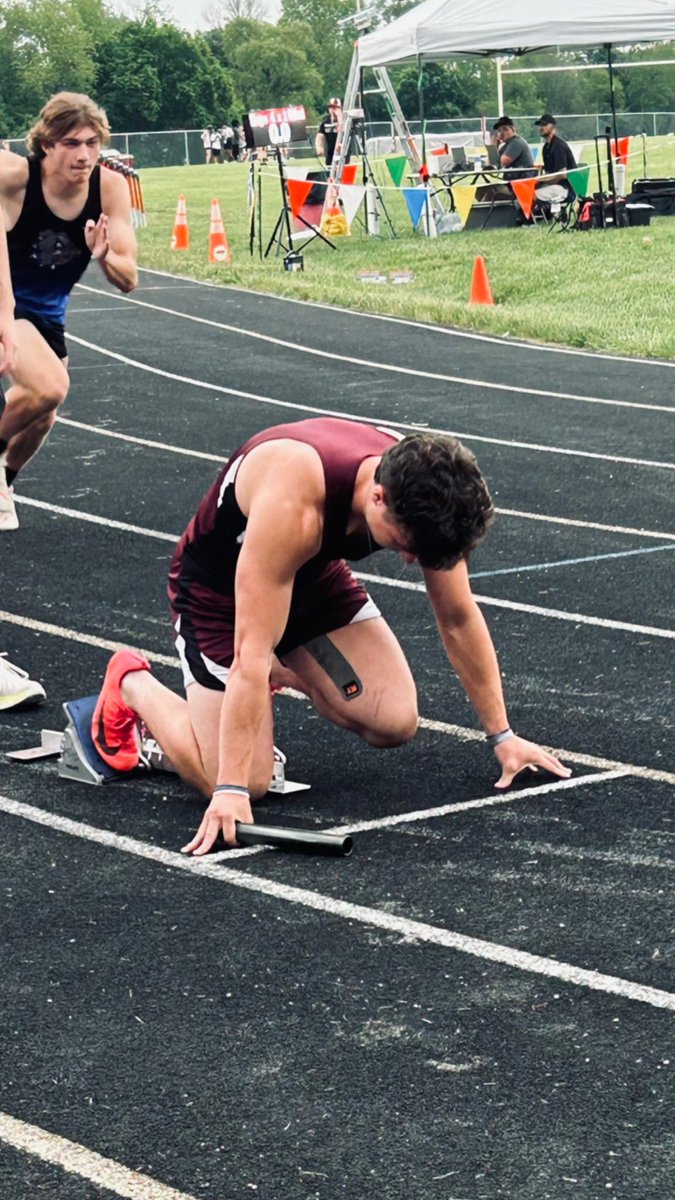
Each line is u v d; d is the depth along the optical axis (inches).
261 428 446.3
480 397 491.5
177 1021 137.9
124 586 288.2
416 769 199.2
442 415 463.2
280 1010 139.5
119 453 414.9
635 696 226.1
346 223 948.6
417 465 144.6
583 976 144.2
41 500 361.4
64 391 289.7
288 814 184.1
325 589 180.5
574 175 898.1
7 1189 113.7
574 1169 114.7
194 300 737.6
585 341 591.5
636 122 1914.4
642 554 307.4
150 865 171.5
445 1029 135.4
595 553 309.3
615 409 465.7
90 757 197.8
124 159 1112.8
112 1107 124.5
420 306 666.8
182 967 148.0
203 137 2517.2
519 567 300.2
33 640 256.2
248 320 669.3
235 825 172.4
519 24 872.3
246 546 163.2
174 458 407.5
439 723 216.5
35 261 277.1
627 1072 127.7
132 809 187.9
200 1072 129.4
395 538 148.6
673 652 246.4
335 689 184.9
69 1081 128.6
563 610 271.1
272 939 153.3
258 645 166.7
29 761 205.3
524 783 193.5
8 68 3695.9
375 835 178.2
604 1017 136.7
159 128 3668.8
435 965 147.1
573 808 185.0
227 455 410.3
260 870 169.6
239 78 4222.4
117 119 3654.0
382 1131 120.1
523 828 179.2
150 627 262.8
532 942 151.2
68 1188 113.7
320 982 144.4
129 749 198.4
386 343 603.2
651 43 909.8
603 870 167.3
